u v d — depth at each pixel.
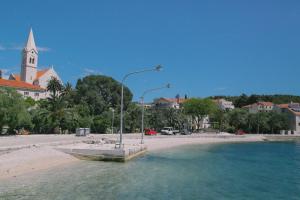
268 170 40.16
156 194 22.78
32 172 29.91
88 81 137.50
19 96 70.31
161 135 101.06
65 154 40.28
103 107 127.44
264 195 24.64
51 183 25.14
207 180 30.16
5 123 67.88
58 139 57.44
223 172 36.44
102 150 40.31
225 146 86.31
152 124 127.81
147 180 28.36
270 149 79.75
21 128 79.00
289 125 172.25
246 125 156.50
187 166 40.09
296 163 48.91
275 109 183.25
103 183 26.03
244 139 122.38
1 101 65.62
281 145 98.50
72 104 110.69
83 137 68.38
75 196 21.02
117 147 44.12
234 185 28.31
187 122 146.12
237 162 48.22
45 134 82.25
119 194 22.23
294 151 73.94
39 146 41.66
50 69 158.62
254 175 35.25
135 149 48.03
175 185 26.69
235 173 36.16
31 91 133.38
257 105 191.75
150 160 44.38
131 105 129.75
